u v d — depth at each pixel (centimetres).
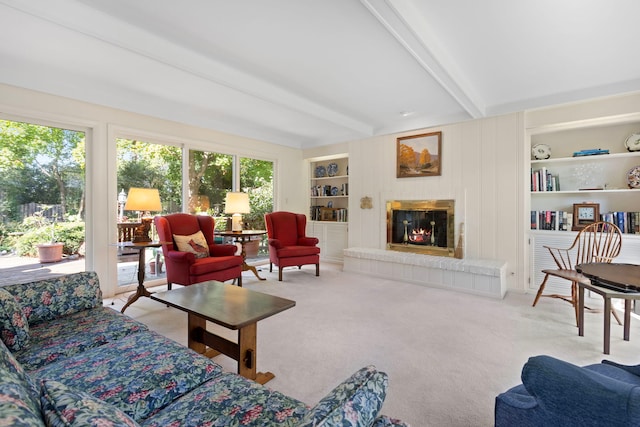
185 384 122
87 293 200
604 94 329
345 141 561
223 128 483
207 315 182
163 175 427
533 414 103
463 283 381
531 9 208
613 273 227
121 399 110
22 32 233
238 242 489
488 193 405
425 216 466
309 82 332
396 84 337
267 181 578
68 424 56
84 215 353
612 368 132
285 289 393
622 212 342
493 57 274
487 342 241
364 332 259
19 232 316
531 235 379
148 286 403
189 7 208
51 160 333
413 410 162
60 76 316
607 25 225
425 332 259
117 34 225
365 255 474
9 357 93
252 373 188
